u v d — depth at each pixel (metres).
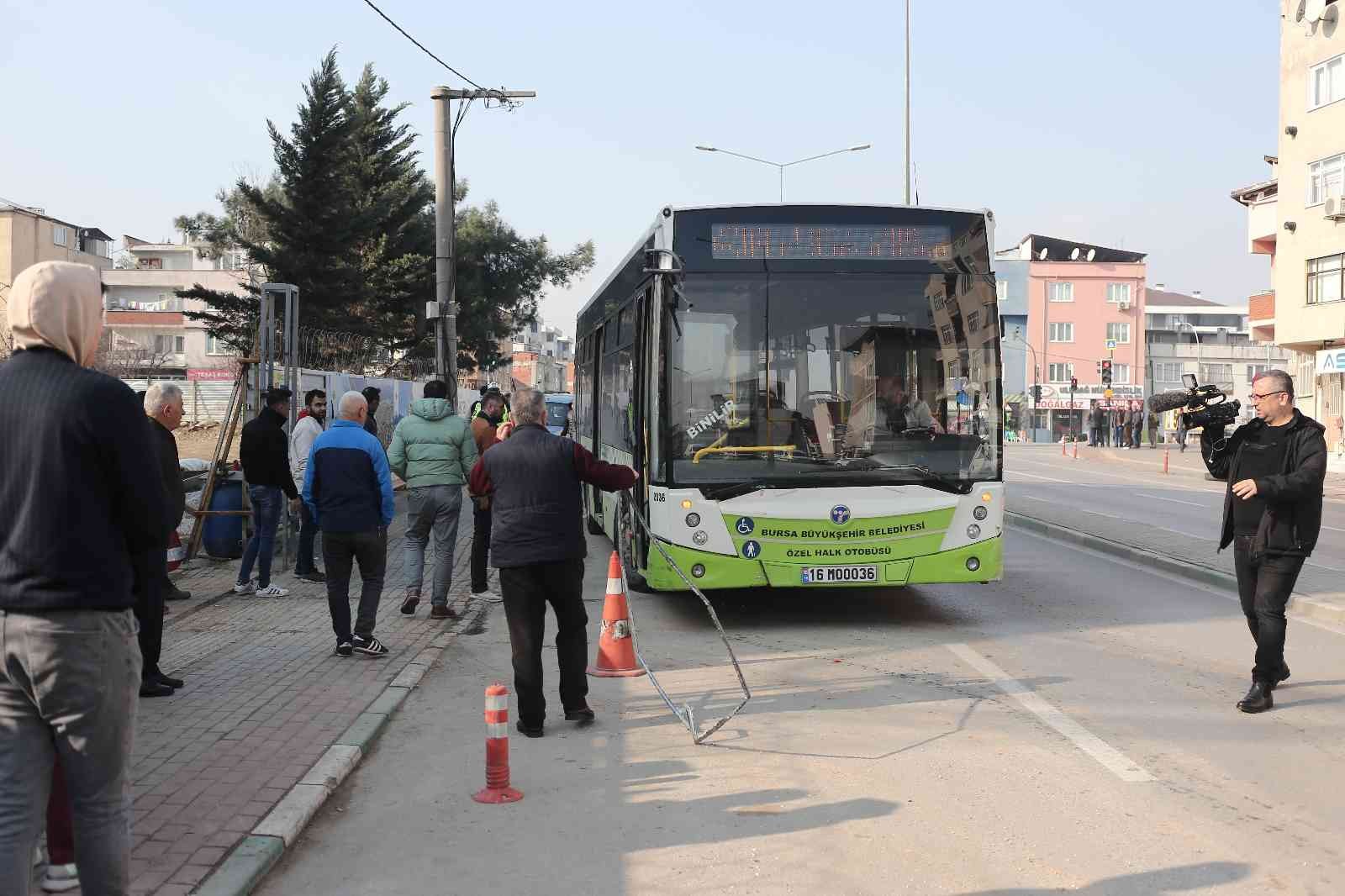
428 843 4.92
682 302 9.72
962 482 9.80
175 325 82.25
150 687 7.32
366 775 5.91
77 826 3.34
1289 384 7.04
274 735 6.42
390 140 53.66
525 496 6.71
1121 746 6.29
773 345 9.76
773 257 9.83
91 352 3.47
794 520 9.60
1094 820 5.09
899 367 9.83
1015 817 5.15
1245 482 6.96
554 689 7.83
